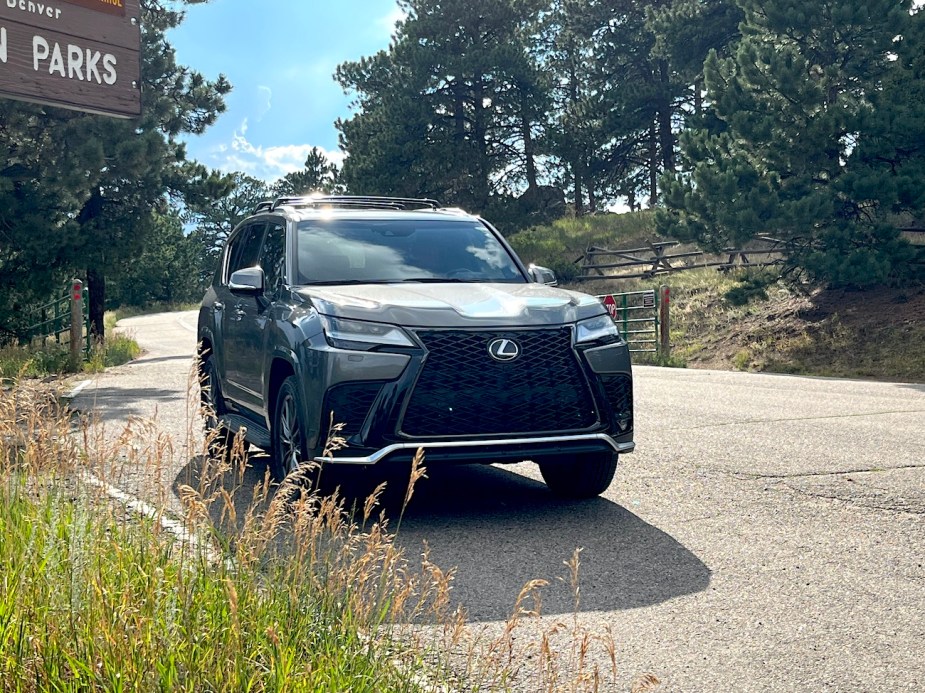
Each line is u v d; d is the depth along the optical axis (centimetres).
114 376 1812
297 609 342
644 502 675
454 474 791
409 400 585
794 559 529
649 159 5912
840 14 2319
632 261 3581
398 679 320
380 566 512
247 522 378
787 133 2359
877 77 2420
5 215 2280
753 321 2495
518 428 602
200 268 12750
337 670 306
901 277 2291
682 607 450
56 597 317
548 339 613
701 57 4431
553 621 431
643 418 1092
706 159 2602
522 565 523
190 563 356
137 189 2753
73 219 2623
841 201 2348
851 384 1545
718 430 989
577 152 5184
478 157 4797
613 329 643
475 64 4725
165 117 2973
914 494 674
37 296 2442
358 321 602
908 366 1894
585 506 666
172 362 2258
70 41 979
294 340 626
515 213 4759
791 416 1095
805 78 2342
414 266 727
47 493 448
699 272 3356
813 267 2278
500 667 369
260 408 723
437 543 570
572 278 3759
